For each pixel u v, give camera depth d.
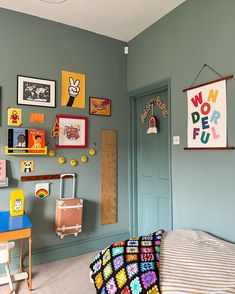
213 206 2.02
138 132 3.14
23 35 2.48
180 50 2.36
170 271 1.40
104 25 2.75
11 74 2.41
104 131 2.96
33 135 2.42
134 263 1.48
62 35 2.69
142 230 3.05
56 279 2.23
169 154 2.49
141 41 2.90
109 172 2.98
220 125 1.96
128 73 3.13
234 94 1.86
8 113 2.38
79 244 2.74
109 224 2.98
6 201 2.36
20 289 2.07
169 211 2.56
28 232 1.97
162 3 2.33
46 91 2.58
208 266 1.45
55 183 2.62
